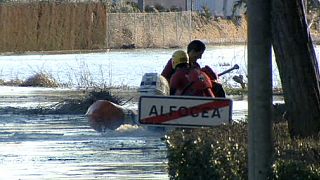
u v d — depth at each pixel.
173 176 25.38
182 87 36.22
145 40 197.88
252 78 19.84
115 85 80.81
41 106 63.88
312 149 25.64
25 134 49.97
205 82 36.25
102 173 36.25
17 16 180.25
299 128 30.86
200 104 26.41
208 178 23.69
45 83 86.44
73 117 58.88
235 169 23.81
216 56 134.62
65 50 182.50
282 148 25.64
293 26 30.44
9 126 53.81
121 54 157.12
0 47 178.50
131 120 53.31
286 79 31.03
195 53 37.91
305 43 30.72
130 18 196.50
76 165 38.50
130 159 40.19
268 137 19.92
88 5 187.62
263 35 19.73
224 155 23.88
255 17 19.72
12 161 39.81
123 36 194.50
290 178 22.05
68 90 78.62
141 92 44.81
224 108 26.55
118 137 48.44
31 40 181.00
